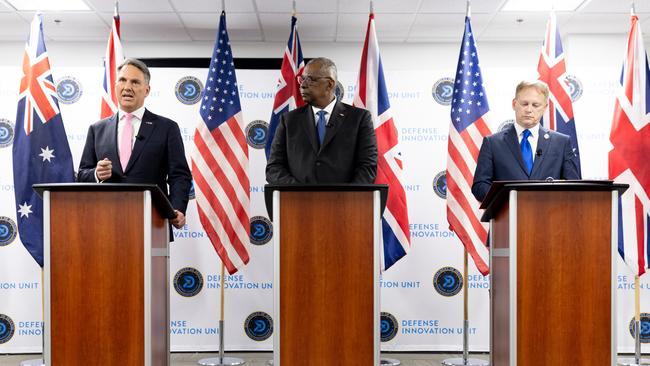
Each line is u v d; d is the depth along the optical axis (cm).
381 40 629
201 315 514
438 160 529
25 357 500
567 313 242
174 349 512
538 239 244
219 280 515
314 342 246
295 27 500
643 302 523
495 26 587
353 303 247
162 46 631
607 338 241
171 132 339
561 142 345
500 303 270
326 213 248
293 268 247
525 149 353
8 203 514
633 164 455
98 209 239
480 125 454
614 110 466
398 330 522
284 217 248
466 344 473
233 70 474
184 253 514
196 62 619
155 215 257
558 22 576
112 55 475
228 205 455
